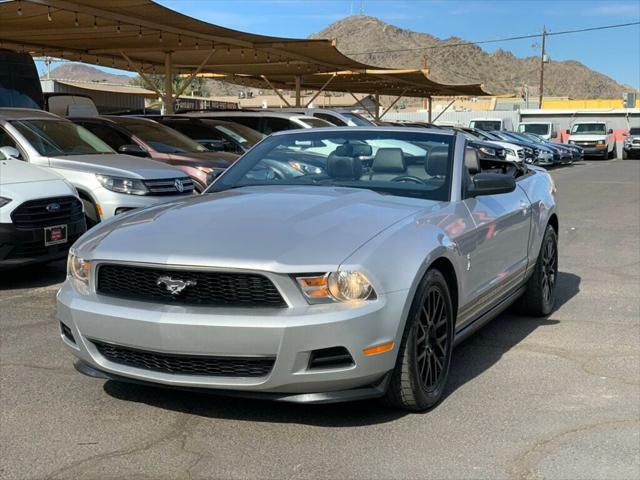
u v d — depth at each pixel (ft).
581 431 12.67
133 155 35.32
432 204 14.82
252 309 11.58
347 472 11.07
